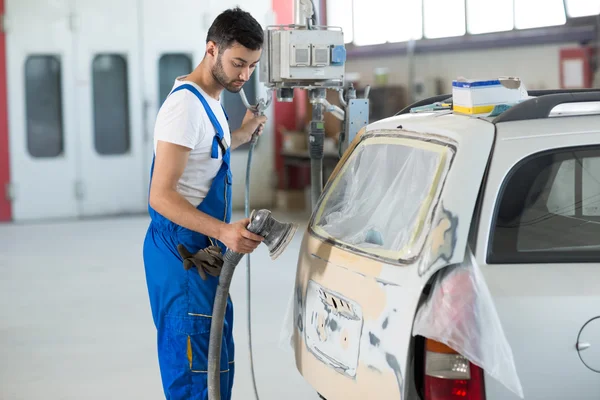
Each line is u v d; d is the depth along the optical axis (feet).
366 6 26.53
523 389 6.04
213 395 8.04
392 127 7.72
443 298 6.00
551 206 6.43
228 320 8.71
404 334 6.13
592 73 17.97
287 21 27.37
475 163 6.33
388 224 6.96
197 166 8.18
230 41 7.89
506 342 5.89
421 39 23.94
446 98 9.16
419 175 6.82
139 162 27.12
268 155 28.35
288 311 8.61
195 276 8.11
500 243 6.26
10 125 25.67
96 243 22.91
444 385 6.01
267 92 10.08
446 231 6.10
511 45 20.39
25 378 12.34
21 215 26.25
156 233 8.24
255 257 21.07
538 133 6.53
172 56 27.02
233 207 28.32
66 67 25.95
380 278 6.49
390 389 6.28
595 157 6.50
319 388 7.50
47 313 15.94
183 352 8.20
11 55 25.32
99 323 15.26
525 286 6.11
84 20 25.89
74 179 26.55
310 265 7.82
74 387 11.93
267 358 13.23
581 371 6.09
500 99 7.30
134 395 11.60
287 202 27.89
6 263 20.49
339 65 10.18
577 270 6.24
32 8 25.34
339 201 8.13
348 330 6.91
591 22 17.88
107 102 26.61
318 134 10.22
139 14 26.37
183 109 7.88
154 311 8.32
